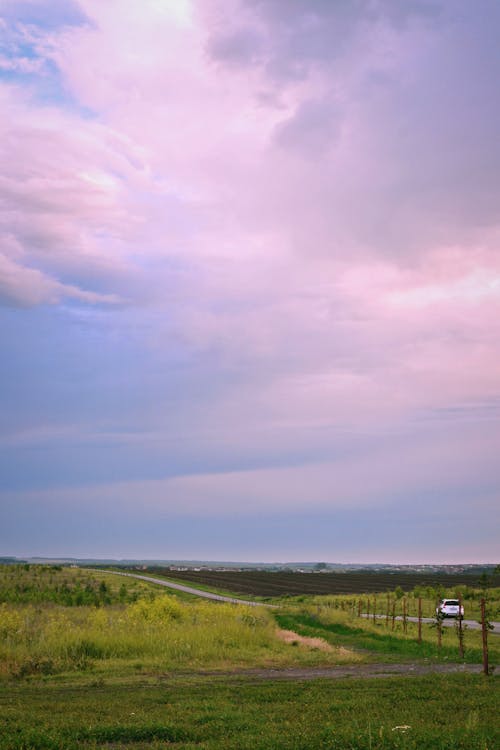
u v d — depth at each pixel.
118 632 28.81
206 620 34.19
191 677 21.88
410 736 11.01
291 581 144.88
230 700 16.38
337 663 25.72
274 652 28.36
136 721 13.31
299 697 16.59
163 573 173.75
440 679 19.61
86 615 36.00
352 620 44.81
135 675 22.44
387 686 18.36
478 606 60.75
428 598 77.06
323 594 98.38
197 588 106.25
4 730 12.14
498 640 34.22
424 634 38.28
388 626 43.56
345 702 15.29
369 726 11.40
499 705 14.62
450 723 12.59
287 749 10.42
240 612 37.97
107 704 15.73
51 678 21.80
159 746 11.03
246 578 159.62
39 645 25.88
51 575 105.94
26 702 16.42
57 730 12.29
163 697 16.94
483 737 10.97
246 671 23.56
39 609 43.94
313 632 38.62
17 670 22.47
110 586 91.56
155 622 32.22
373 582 138.50
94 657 26.08
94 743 11.37
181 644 27.73
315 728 12.15
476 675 20.81
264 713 14.06
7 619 28.83
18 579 91.81
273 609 54.66
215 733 12.04
